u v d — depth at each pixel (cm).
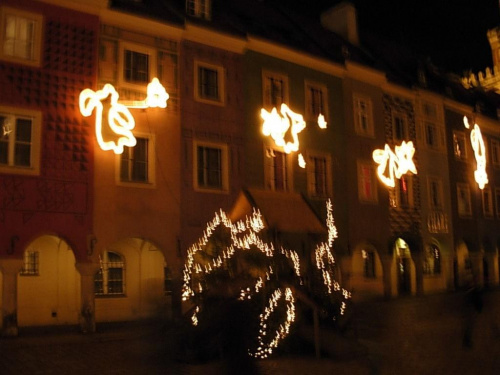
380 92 2997
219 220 2161
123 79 2031
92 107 1908
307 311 1384
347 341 1332
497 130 3972
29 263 2003
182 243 2077
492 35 5309
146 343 1198
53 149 1831
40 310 2000
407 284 3145
